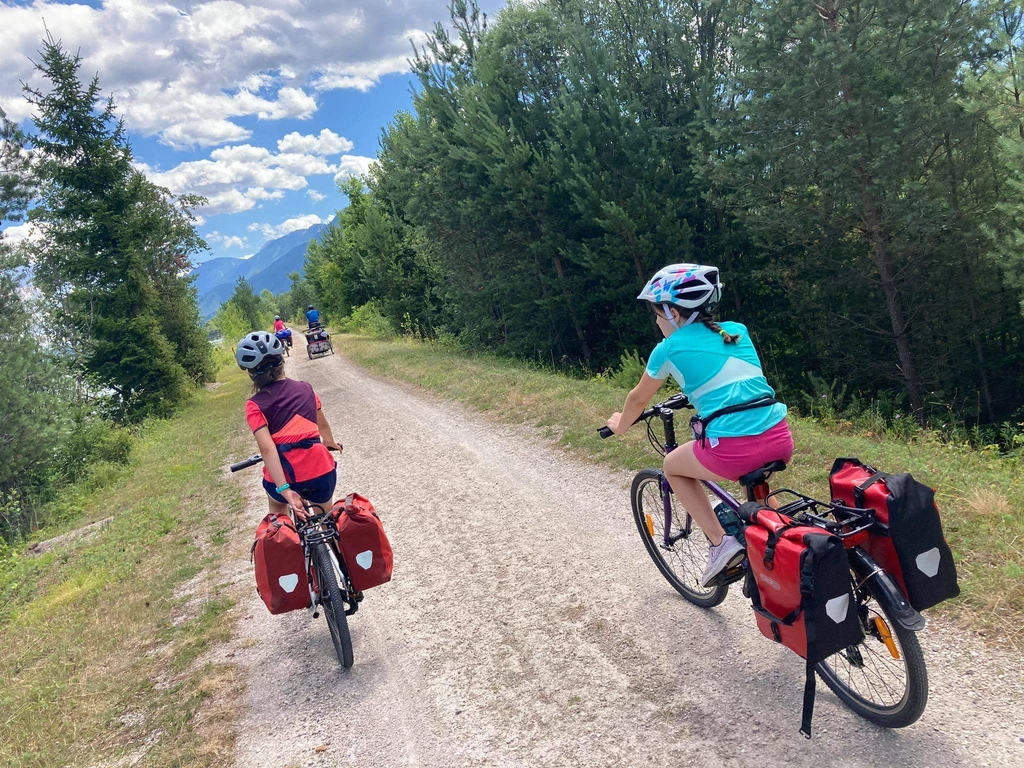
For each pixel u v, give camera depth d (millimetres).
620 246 15914
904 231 11594
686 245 15414
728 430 3023
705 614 3994
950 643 3215
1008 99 9547
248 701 4004
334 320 61875
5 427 12898
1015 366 13828
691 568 4152
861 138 11039
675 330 3244
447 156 19812
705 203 15734
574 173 16359
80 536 9500
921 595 2492
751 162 12633
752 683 3287
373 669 4125
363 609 4992
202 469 12047
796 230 12992
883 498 2516
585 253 17031
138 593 6242
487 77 17953
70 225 24047
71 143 23875
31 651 5375
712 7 14617
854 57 10648
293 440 4074
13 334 13914
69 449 15508
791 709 3047
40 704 4332
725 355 3080
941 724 2752
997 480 4781
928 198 11023
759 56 11750
